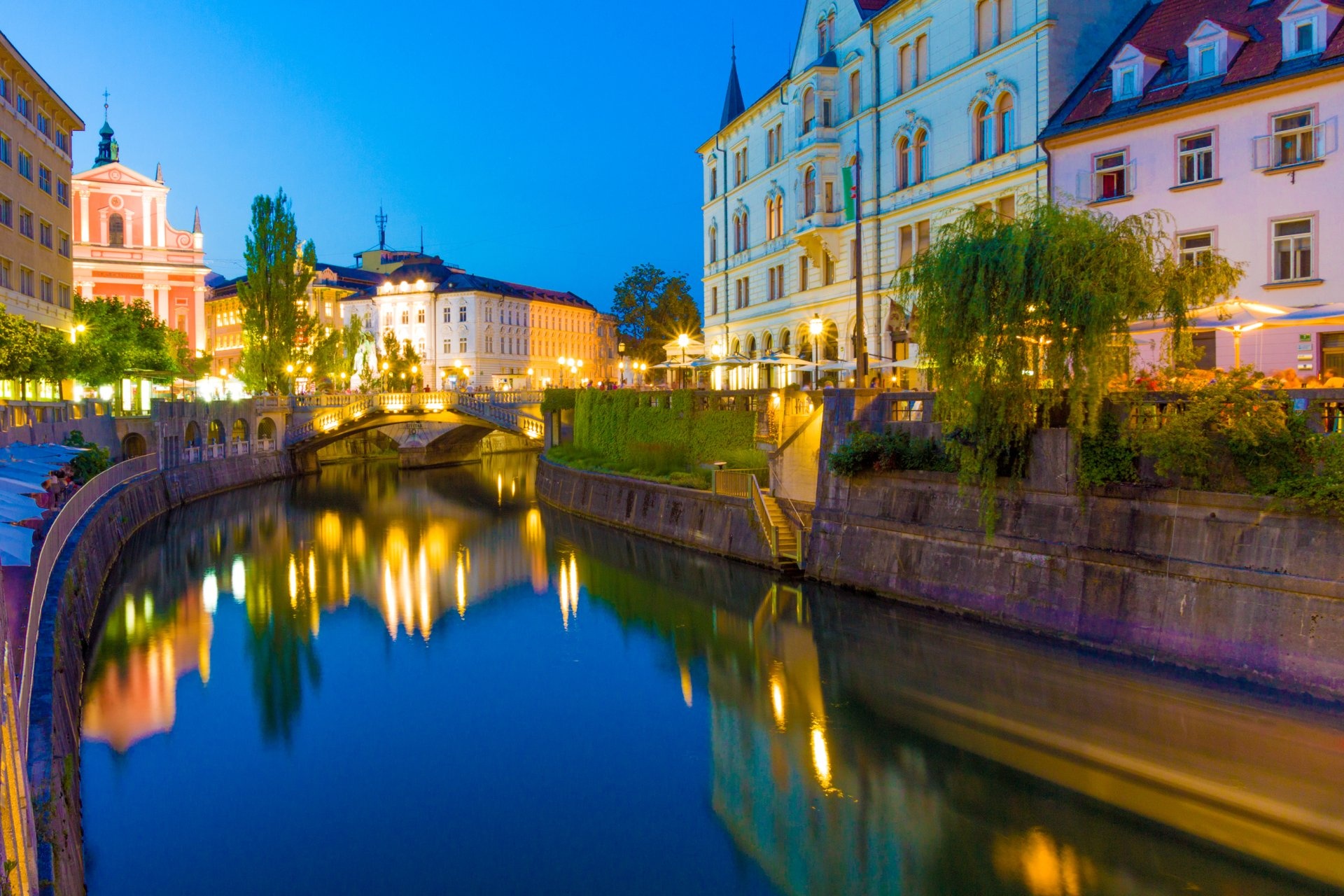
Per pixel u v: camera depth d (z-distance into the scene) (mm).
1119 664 20438
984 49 37688
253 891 14828
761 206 55594
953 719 19938
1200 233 29609
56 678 17516
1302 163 27156
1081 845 15117
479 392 78188
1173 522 20172
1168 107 30047
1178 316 21156
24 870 9469
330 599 34875
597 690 23828
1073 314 20766
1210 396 19516
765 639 26281
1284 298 27719
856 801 16969
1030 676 20734
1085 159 32750
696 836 16234
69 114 58312
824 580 30531
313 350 81688
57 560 25656
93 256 84625
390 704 23234
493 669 25828
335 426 78812
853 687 22250
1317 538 17719
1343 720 16719
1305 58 27438
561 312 145000
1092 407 20703
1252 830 15227
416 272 130625
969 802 16656
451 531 50656
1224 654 18844
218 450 68188
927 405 27141
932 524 26438
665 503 42156
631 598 32938
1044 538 22969
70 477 32281
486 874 15211
